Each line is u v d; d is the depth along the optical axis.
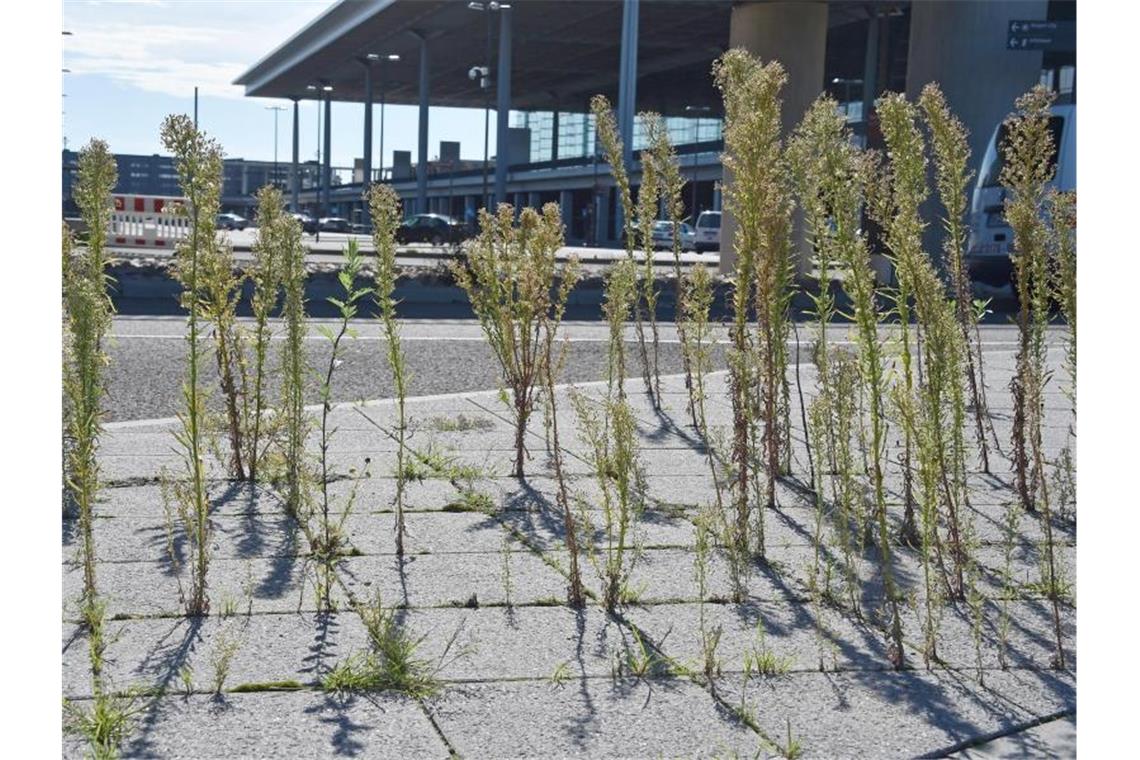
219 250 6.47
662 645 4.14
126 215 24.39
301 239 6.07
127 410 8.47
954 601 4.70
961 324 6.96
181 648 4.02
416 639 4.14
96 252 5.04
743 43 27.09
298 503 5.71
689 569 5.02
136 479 6.25
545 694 3.72
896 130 4.95
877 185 5.28
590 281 20.39
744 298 5.40
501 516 5.80
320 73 99.31
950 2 30.08
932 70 30.69
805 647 4.17
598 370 11.24
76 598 4.44
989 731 3.51
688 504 6.06
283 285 6.37
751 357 6.03
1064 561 5.23
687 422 8.38
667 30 70.81
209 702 3.60
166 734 3.38
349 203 135.25
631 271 9.14
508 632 4.25
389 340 5.52
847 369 5.51
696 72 88.88
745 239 5.30
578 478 6.63
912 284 4.71
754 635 4.28
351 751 3.30
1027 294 6.16
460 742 3.38
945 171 6.94
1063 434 8.22
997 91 29.83
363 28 77.56
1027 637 4.30
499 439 7.66
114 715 3.40
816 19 26.78
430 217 52.19
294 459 5.94
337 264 21.17
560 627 4.31
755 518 5.82
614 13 66.19
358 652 3.99
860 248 4.48
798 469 6.94
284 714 3.53
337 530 5.27
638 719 3.55
